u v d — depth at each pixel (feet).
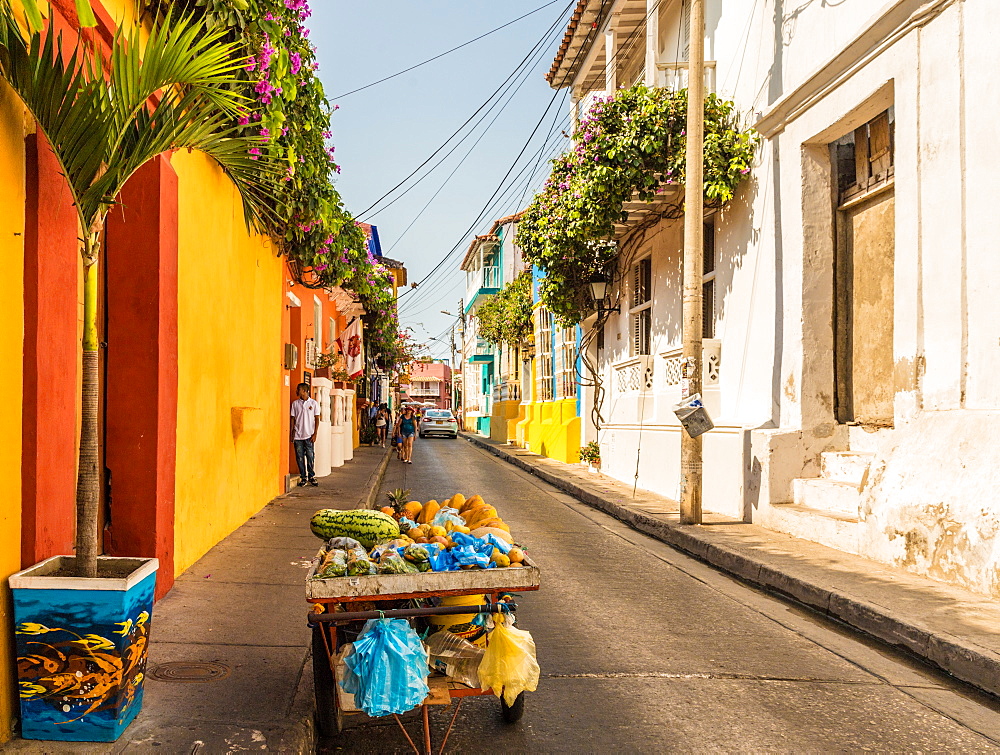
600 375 74.33
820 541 32.27
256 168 19.30
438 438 157.79
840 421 36.86
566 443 82.07
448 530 16.28
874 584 25.20
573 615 23.91
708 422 37.04
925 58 28.27
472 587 13.88
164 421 22.27
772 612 24.81
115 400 21.70
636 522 42.16
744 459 38.60
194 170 26.45
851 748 14.94
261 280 38.93
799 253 36.70
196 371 27.09
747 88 42.47
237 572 25.93
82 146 13.39
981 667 18.16
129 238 21.56
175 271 23.13
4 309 13.20
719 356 44.78
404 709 13.16
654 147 42.63
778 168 38.58
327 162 37.60
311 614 13.58
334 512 16.55
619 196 44.60
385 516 16.60
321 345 69.51
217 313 29.84
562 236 59.41
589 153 44.45
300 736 13.64
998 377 24.97
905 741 15.33
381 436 119.55
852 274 36.37
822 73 34.22
